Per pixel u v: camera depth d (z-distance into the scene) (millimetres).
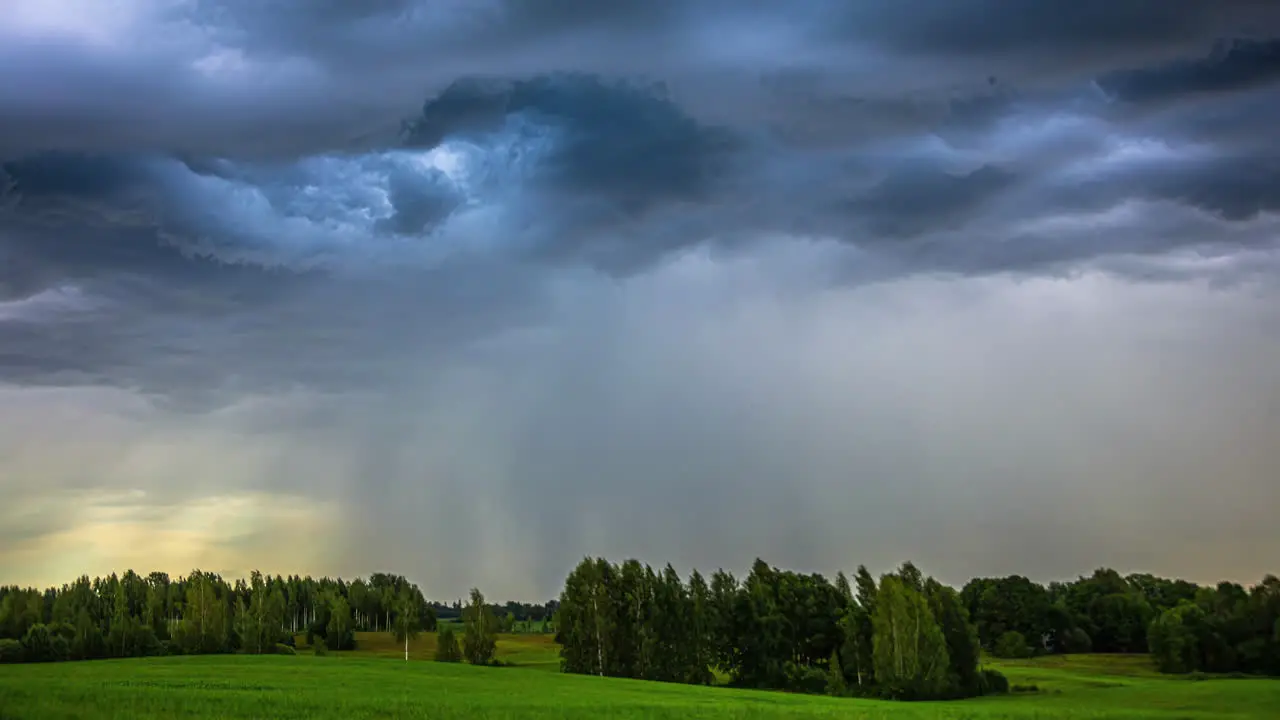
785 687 138875
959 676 133250
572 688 104125
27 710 62094
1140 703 105875
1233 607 166500
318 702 72875
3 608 183375
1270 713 95625
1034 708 97188
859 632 142500
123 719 60469
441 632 164625
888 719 76000
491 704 76562
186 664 121250
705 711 77812
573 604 150625
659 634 147375
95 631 166750
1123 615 193750
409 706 72188
